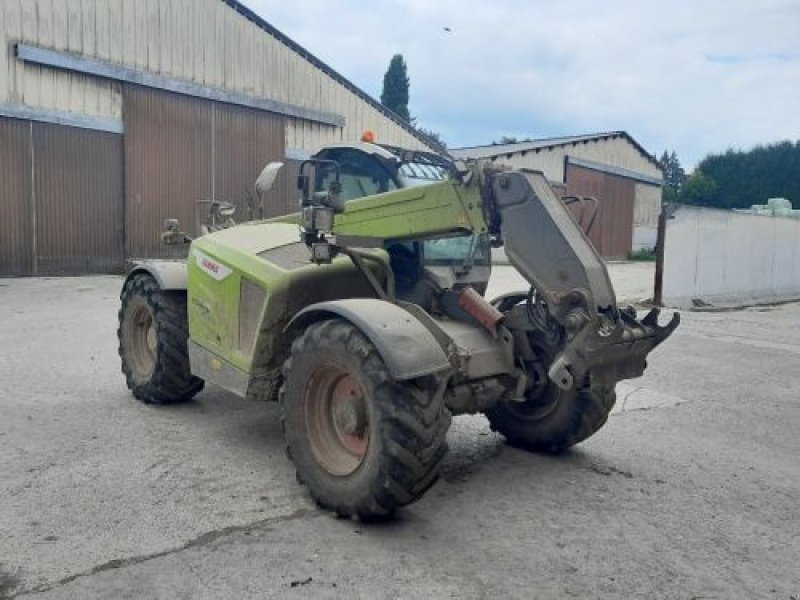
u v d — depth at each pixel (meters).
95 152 15.26
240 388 4.59
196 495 3.90
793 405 6.64
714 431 5.70
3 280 13.68
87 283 13.64
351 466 3.68
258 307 4.47
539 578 3.19
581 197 4.43
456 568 3.24
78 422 5.12
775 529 3.84
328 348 3.68
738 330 11.52
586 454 4.96
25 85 14.08
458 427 5.50
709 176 43.09
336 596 2.95
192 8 16.48
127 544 3.31
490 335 4.29
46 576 3.00
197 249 5.07
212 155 17.23
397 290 4.60
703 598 3.09
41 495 3.82
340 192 4.23
